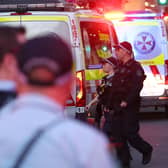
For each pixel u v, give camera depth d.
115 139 20.84
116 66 21.03
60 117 5.93
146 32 38.72
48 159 5.61
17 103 6.08
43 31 23.34
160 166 23.11
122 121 20.95
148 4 55.97
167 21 41.03
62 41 6.34
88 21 25.17
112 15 38.94
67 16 23.38
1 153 5.71
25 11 23.44
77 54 23.19
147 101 38.12
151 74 38.34
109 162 5.80
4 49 7.50
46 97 6.15
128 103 20.73
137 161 24.12
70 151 5.64
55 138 5.68
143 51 38.59
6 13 23.42
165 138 30.33
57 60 6.18
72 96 22.91
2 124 5.84
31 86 6.17
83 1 32.53
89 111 23.30
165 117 40.59
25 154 5.65
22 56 6.19
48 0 24.12
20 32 8.02
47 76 6.16
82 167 5.62
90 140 5.73
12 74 7.59
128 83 20.75
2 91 7.67
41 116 5.89
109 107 20.86
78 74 23.09
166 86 38.25
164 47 38.59
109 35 27.48
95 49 25.44
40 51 6.16
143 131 33.19
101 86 21.17
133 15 38.84
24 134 5.75
